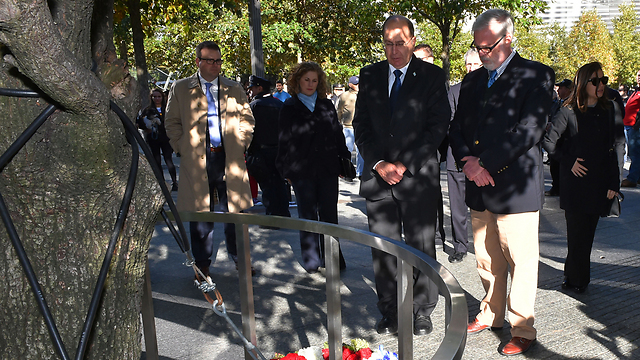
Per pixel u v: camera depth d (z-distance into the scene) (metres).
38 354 1.60
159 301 4.41
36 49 1.25
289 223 2.40
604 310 3.99
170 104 4.81
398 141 3.64
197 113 4.74
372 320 3.93
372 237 2.03
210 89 4.83
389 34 3.60
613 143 4.15
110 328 1.66
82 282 1.59
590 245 4.30
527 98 3.25
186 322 3.95
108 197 1.58
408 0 17.14
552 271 5.04
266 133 6.30
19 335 1.59
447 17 17.06
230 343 3.58
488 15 3.32
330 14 24.09
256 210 8.05
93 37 1.61
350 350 2.82
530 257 3.34
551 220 7.39
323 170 4.91
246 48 24.75
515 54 3.38
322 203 4.98
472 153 3.48
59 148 1.45
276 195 6.53
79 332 1.60
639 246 5.91
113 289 1.65
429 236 3.71
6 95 1.41
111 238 1.54
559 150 4.25
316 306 4.23
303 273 5.14
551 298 4.27
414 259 1.77
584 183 4.15
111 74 1.59
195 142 4.73
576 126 4.18
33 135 1.44
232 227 4.96
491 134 3.33
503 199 3.30
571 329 3.67
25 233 1.54
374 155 3.71
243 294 2.64
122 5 11.04
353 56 24.77
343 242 6.23
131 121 1.61
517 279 3.34
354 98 11.43
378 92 3.75
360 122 3.86
